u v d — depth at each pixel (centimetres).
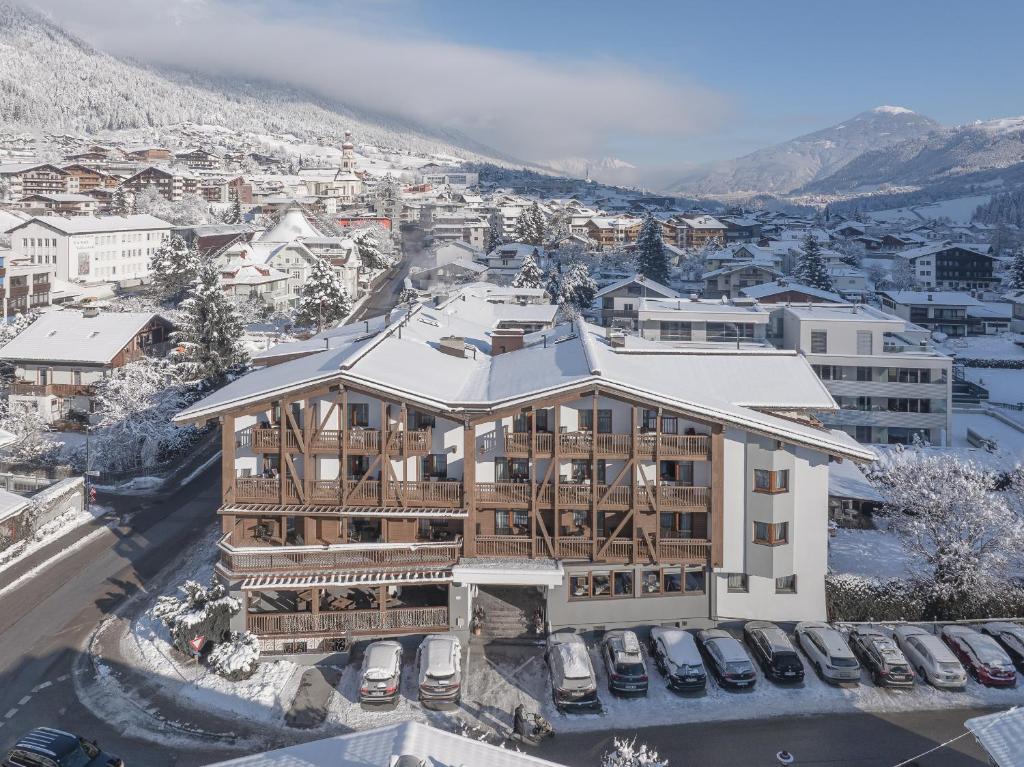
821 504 3797
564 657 3341
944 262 17275
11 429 6241
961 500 4038
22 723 3120
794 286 10519
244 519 3903
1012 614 3925
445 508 3738
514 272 14500
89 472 5847
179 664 3547
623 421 3816
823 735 3088
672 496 3716
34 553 4706
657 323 8050
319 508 3725
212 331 7900
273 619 3622
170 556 4669
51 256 12962
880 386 7219
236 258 13012
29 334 7325
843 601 3869
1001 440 7369
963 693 3359
